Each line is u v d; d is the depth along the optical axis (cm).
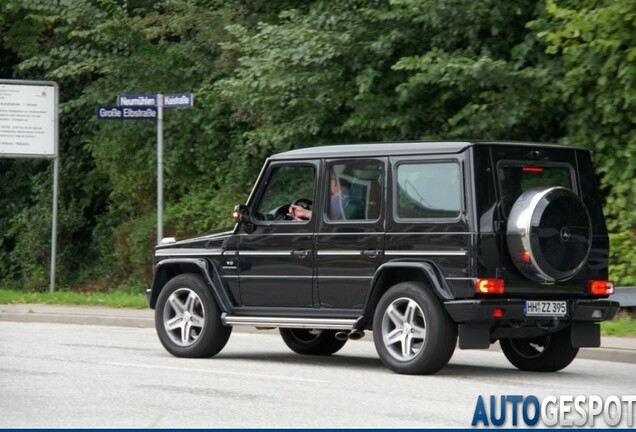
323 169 2367
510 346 2397
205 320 2484
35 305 4069
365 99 3538
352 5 3669
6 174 5756
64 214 5344
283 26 3625
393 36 3456
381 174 2280
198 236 2569
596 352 2634
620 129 3203
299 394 1923
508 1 3356
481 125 3294
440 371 2308
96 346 2745
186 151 4591
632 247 3198
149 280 4653
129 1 4838
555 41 3000
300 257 2369
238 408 1766
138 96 3728
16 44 5409
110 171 4900
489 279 2138
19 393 1911
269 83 3578
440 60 3234
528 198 2166
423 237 2203
